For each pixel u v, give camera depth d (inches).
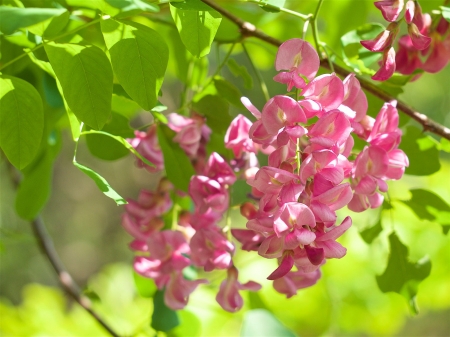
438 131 29.7
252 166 29.3
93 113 27.2
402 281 30.8
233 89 30.1
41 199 33.4
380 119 27.8
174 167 30.2
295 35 35.8
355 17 35.0
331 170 26.5
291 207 26.3
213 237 29.0
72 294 36.0
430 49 30.2
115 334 35.3
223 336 38.3
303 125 27.4
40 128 27.5
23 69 31.0
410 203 31.0
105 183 27.1
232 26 33.3
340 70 29.8
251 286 29.6
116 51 27.1
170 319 32.5
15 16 25.4
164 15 33.2
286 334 31.4
